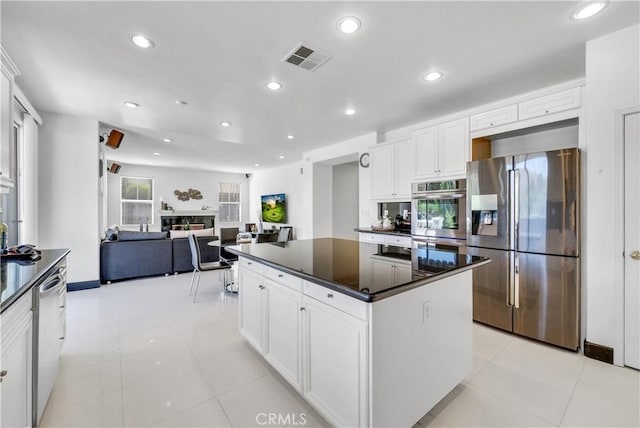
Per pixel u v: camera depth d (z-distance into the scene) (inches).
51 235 155.9
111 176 328.8
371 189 183.9
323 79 111.3
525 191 103.1
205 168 369.1
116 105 138.9
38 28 79.4
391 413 54.7
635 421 63.4
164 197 360.8
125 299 149.2
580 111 98.2
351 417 54.6
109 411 66.6
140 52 92.2
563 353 94.0
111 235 195.0
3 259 75.8
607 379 79.2
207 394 73.1
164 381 78.5
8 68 84.3
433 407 67.6
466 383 77.8
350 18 76.4
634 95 82.4
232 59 96.7
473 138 128.5
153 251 193.3
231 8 72.3
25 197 137.3
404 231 170.2
